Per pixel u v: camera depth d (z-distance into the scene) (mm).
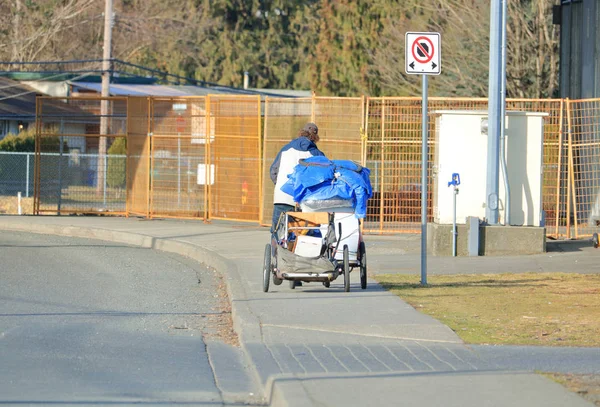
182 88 176500
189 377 29578
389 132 75625
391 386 26531
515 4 153750
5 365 30344
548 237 71812
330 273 43688
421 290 46188
